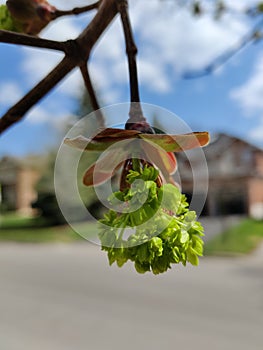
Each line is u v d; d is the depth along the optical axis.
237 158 21.41
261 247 14.72
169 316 7.70
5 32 0.96
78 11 1.23
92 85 1.15
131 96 1.00
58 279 11.41
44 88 1.05
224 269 11.57
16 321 7.67
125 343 6.47
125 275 11.38
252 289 9.28
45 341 6.63
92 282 10.84
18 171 27.36
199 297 8.86
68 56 1.05
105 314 7.98
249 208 22.34
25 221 25.42
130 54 1.02
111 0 1.06
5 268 13.34
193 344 6.30
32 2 1.21
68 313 8.10
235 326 6.96
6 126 1.05
